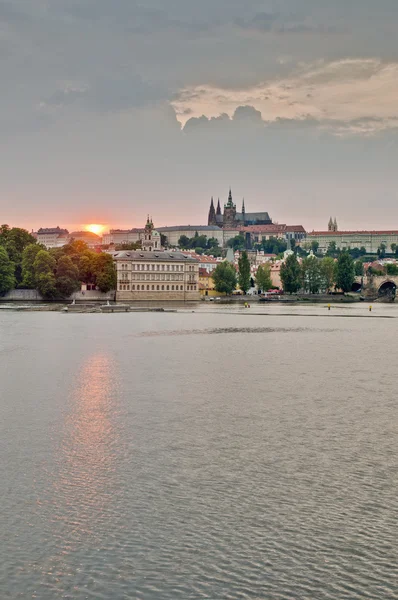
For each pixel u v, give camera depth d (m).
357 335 175.38
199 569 39.25
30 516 45.75
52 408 77.56
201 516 45.75
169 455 58.81
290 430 67.38
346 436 65.06
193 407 78.12
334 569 39.31
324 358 123.62
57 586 37.47
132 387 91.25
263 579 38.31
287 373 104.31
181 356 126.50
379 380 97.44
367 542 42.38
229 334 177.38
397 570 39.25
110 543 42.09
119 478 52.88
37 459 57.62
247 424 69.88
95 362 117.06
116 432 66.62
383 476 53.44
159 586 37.56
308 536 43.03
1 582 37.84
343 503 47.97
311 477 53.06
